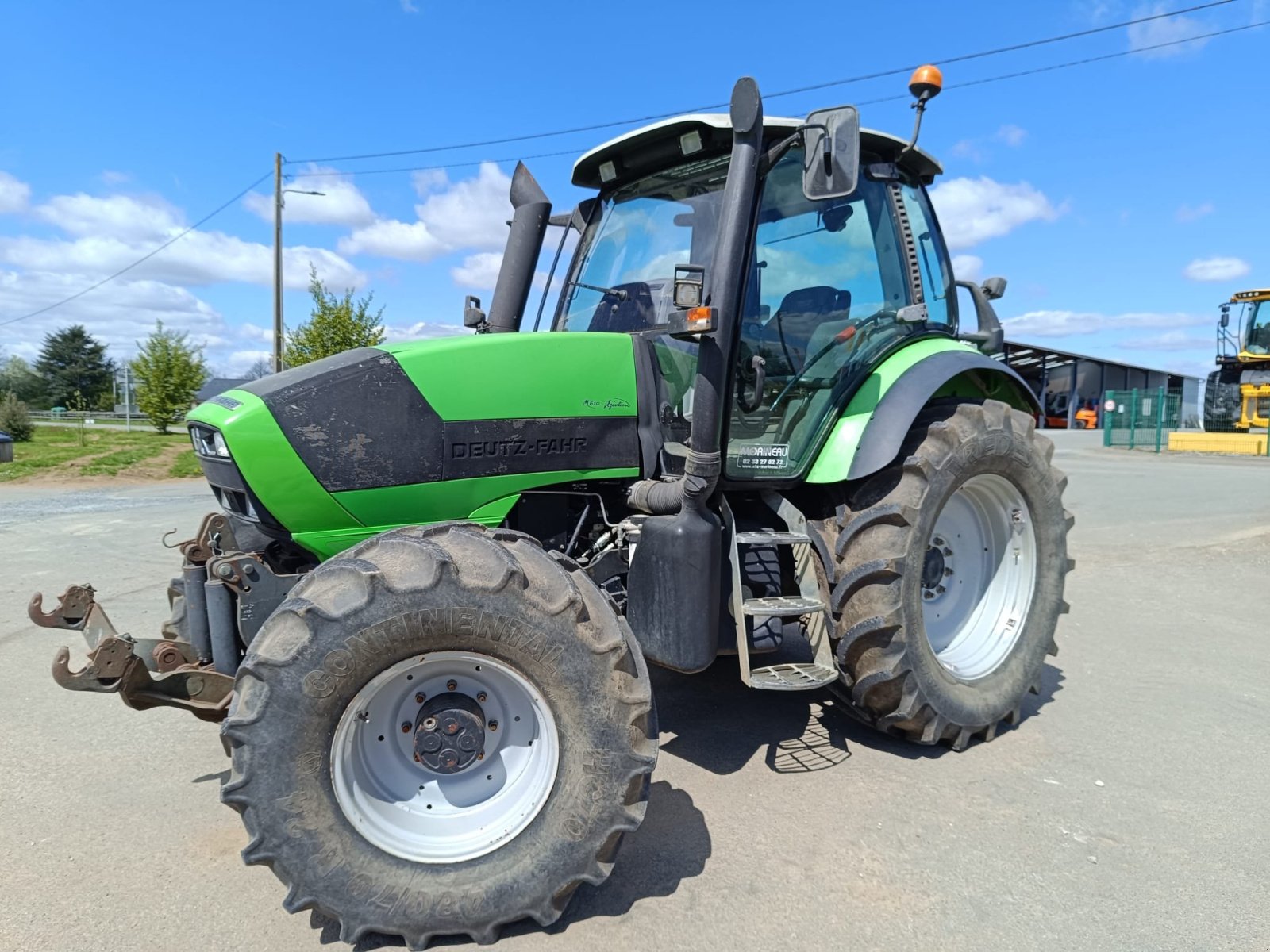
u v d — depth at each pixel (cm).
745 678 291
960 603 378
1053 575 377
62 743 348
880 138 362
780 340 334
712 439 276
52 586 617
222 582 263
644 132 340
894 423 327
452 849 225
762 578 320
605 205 382
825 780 316
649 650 285
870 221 374
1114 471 1514
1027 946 221
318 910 213
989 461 345
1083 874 254
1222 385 2100
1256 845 271
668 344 326
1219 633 513
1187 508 1009
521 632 221
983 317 443
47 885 245
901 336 371
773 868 256
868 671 319
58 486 1441
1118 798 302
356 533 277
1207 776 321
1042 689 417
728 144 331
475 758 236
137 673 259
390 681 227
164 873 252
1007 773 323
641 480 316
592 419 307
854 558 320
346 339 1978
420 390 281
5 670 441
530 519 314
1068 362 3891
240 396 274
